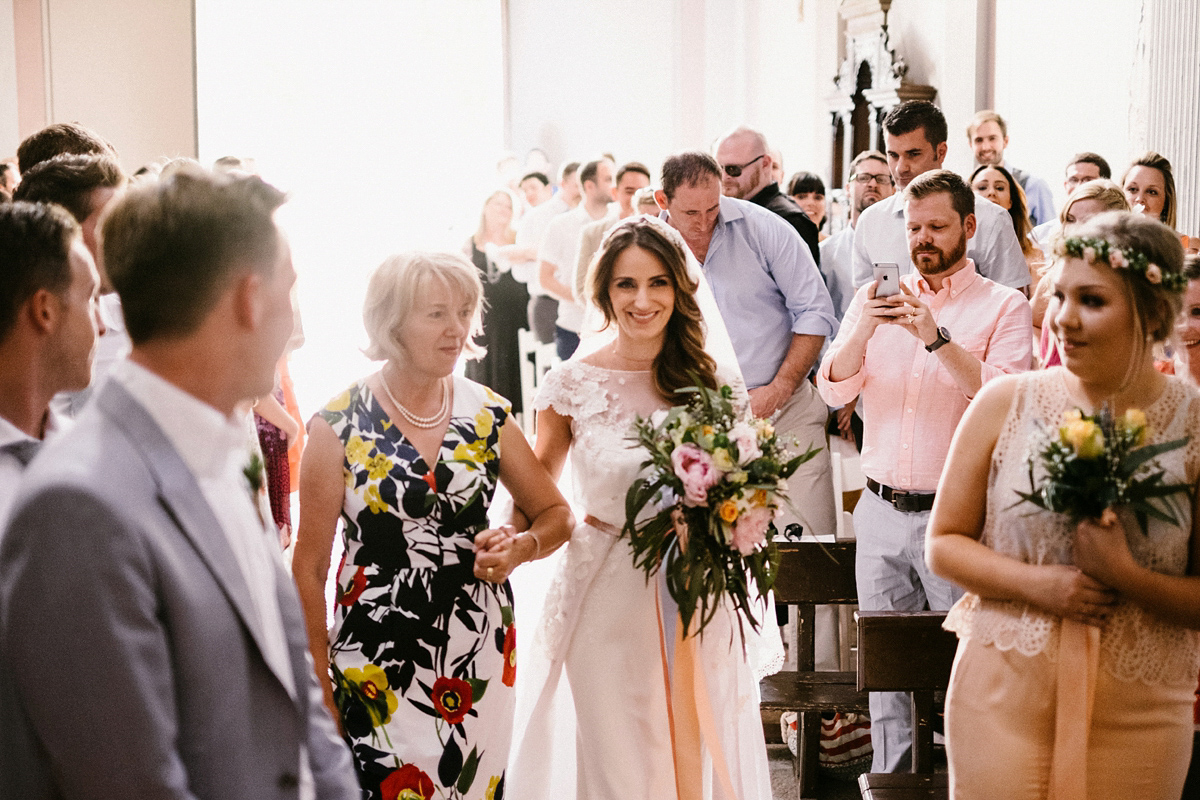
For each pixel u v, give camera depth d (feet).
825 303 14.02
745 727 9.04
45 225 5.43
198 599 4.08
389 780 7.68
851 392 11.02
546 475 8.66
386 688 7.75
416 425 8.00
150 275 4.16
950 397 10.59
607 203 25.00
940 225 10.74
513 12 45.09
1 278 5.30
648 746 8.72
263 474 4.93
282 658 4.53
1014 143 23.68
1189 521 6.26
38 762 4.00
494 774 8.08
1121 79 20.11
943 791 9.18
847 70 29.17
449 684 7.85
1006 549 6.56
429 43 47.78
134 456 4.09
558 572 9.09
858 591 11.37
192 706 4.09
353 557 7.93
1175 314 6.22
